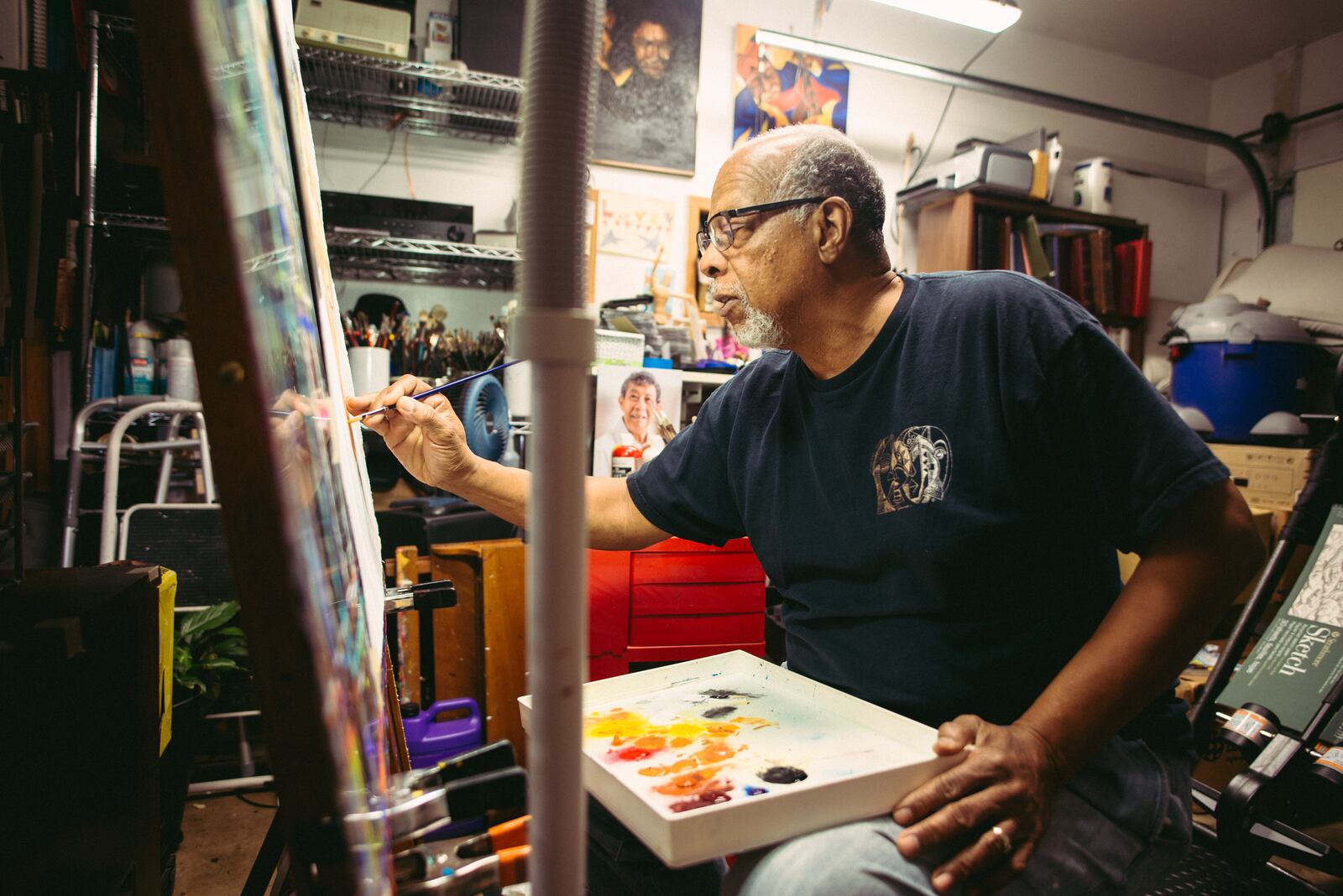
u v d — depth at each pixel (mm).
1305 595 1747
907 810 580
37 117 1974
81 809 554
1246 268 3312
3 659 496
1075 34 3686
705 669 880
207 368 257
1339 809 1416
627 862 846
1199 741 1651
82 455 1771
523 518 981
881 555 834
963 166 3084
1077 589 820
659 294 2801
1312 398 2930
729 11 3160
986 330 811
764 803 523
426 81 2439
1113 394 753
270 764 298
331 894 312
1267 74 3854
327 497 427
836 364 911
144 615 680
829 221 856
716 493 1052
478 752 487
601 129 2973
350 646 418
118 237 2240
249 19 353
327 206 2275
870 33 3400
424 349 2391
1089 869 687
